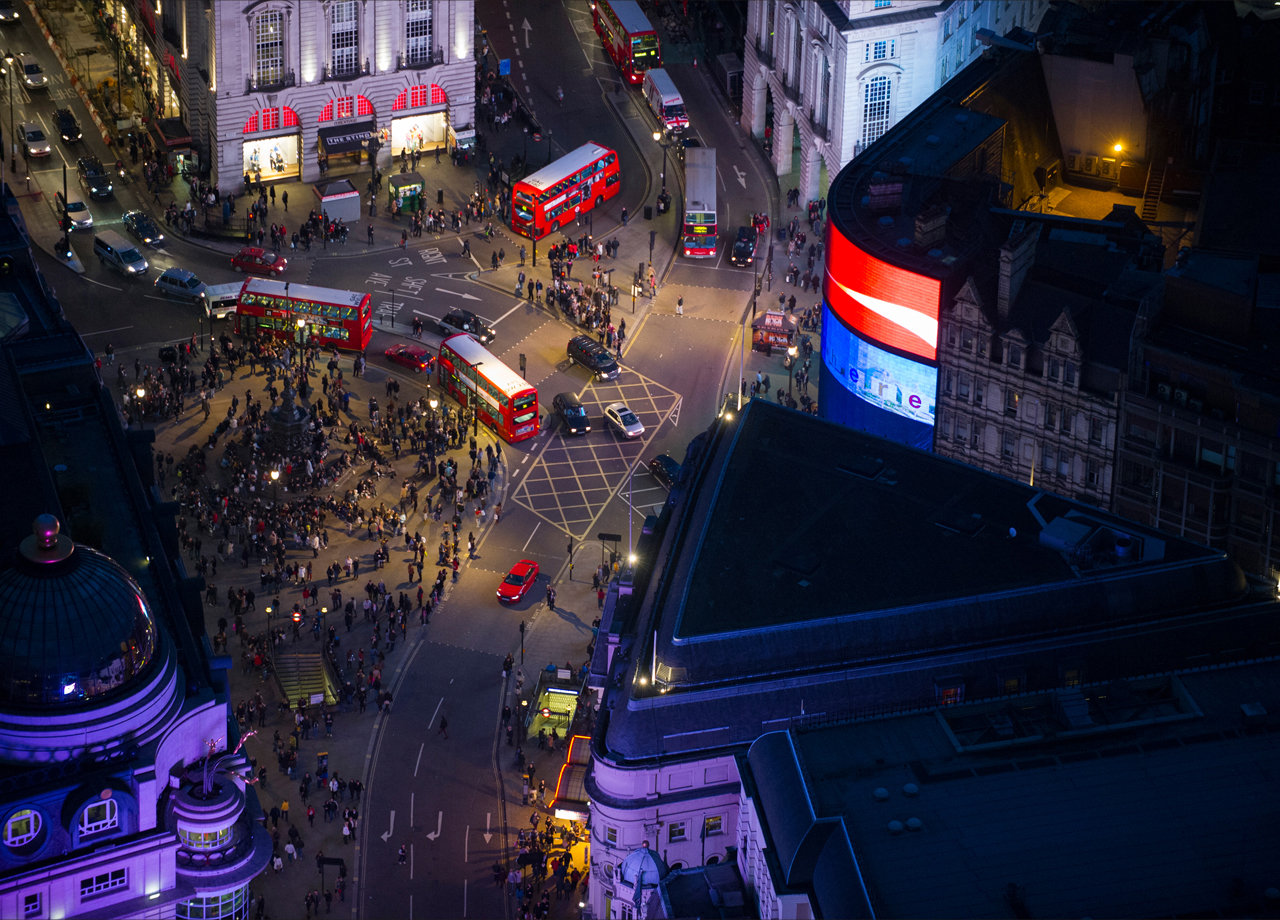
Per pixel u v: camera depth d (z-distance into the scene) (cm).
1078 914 13212
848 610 16025
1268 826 13862
